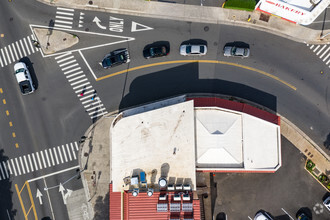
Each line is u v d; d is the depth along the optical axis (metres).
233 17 37.06
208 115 32.28
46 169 37.78
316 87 36.88
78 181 37.56
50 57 38.09
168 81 37.62
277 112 37.00
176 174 31.00
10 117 38.06
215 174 36.91
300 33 36.91
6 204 37.94
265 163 31.84
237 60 37.19
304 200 36.22
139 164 31.44
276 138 32.12
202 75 37.41
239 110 32.22
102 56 37.91
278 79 37.06
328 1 32.09
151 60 37.69
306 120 36.88
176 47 37.44
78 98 38.06
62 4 37.88
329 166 36.25
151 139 31.42
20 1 38.16
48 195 37.69
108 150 37.38
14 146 38.16
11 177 38.03
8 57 38.19
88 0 37.72
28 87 37.19
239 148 32.03
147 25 37.66
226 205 36.62
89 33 37.91
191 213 30.08
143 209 30.72
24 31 38.19
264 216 35.53
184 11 37.41
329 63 36.75
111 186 32.66
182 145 31.00
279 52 37.06
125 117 31.88
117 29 37.81
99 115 37.88
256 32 37.03
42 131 38.06
